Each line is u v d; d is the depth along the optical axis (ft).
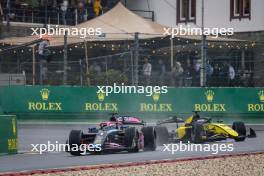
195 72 367.86
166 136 238.27
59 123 330.54
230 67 356.18
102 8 463.01
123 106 330.13
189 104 330.54
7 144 213.66
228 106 331.77
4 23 421.18
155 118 329.72
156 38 374.22
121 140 209.87
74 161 187.62
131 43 379.35
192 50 385.09
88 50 381.60
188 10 496.23
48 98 331.98
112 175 157.89
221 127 241.55
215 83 356.79
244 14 472.44
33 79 348.38
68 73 360.28
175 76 349.20
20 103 331.98
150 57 384.47
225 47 386.52
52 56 373.81
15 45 375.25
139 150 217.15
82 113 331.16
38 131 303.07
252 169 171.73
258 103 333.83
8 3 421.59
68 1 447.83
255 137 260.83
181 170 167.73
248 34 469.98
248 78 363.97
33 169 169.07
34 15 435.53
